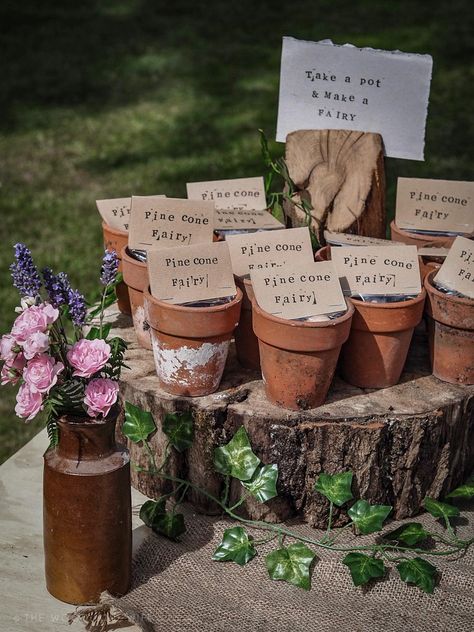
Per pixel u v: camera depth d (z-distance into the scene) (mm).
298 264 1060
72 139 2623
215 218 1175
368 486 1057
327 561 1020
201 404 1052
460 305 1065
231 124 2719
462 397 1080
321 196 1229
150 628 946
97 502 943
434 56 3176
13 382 953
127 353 1147
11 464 1163
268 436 1040
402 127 1224
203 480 1067
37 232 2076
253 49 3316
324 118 1241
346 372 1099
